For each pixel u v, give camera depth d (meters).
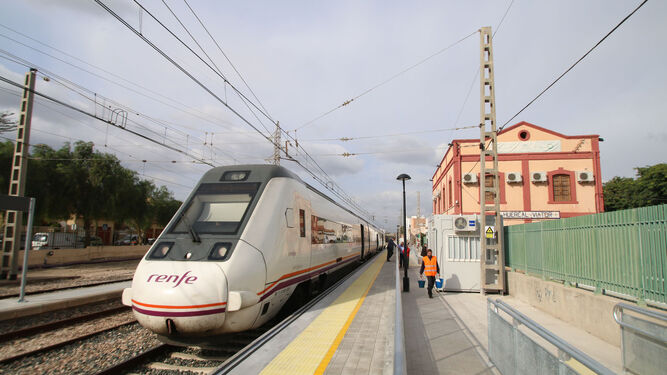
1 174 21.45
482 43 14.25
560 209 24.73
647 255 6.60
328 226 12.70
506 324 5.30
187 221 7.51
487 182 25.75
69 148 28.30
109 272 20.06
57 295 11.16
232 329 6.34
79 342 7.58
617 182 37.72
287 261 8.12
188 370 6.04
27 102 17.42
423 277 18.45
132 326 8.92
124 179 30.94
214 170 8.89
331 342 6.10
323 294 10.67
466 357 6.55
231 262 6.51
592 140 25.00
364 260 26.88
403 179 16.98
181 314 5.87
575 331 8.06
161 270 6.38
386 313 8.22
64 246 29.56
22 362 6.49
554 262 10.24
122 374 5.89
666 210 6.18
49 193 25.81
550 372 3.81
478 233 14.34
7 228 16.80
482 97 14.08
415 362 6.30
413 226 74.44
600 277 7.99
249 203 7.77
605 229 7.83
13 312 9.01
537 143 25.45
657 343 4.61
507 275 13.55
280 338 6.29
